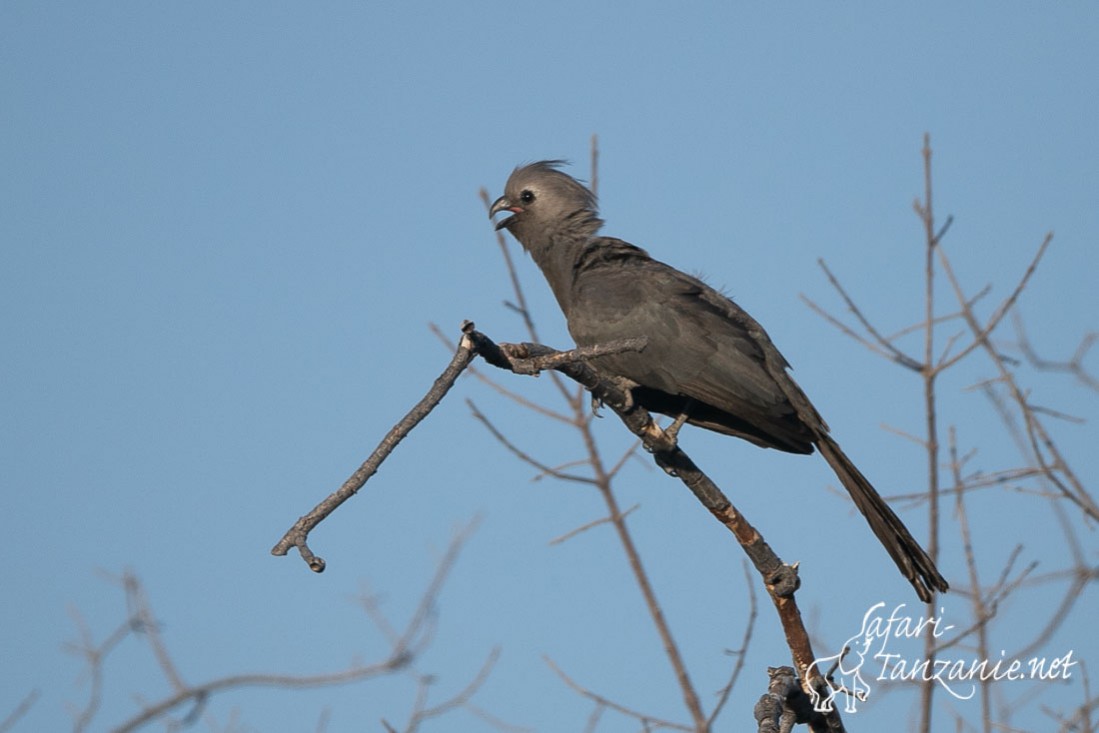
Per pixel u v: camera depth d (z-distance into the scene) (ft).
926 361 37.88
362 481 24.03
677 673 33.47
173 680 31.83
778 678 28.07
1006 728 32.37
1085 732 31.40
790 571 29.63
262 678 31.58
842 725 29.01
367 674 32.35
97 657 31.89
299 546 23.07
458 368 25.58
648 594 34.73
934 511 36.99
